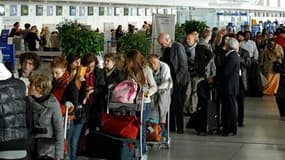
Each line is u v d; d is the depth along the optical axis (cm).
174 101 1054
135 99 787
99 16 3278
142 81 798
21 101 500
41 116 559
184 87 1045
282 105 1255
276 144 984
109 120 775
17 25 2419
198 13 2606
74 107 675
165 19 1355
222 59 1032
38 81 563
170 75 941
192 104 1226
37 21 2798
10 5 2598
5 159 487
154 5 3828
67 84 678
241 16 3431
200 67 1139
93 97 798
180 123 1067
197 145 966
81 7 3094
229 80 1028
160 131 909
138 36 1443
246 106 1437
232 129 1054
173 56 1024
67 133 682
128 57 812
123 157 750
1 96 485
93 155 766
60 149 562
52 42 2367
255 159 873
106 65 838
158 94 912
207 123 1048
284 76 1260
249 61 1465
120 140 752
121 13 3516
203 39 1173
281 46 1622
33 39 2377
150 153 896
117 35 2208
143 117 799
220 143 986
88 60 804
